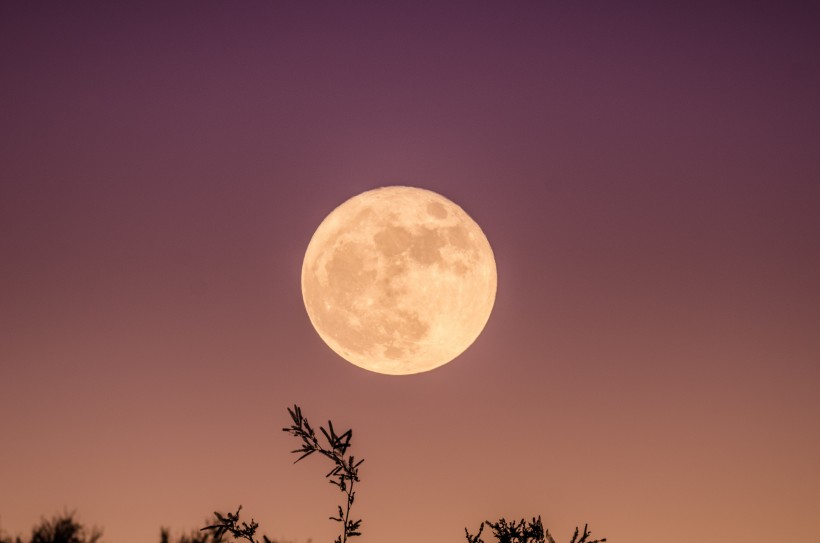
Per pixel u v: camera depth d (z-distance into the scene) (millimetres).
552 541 13953
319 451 13305
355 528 13055
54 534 8625
